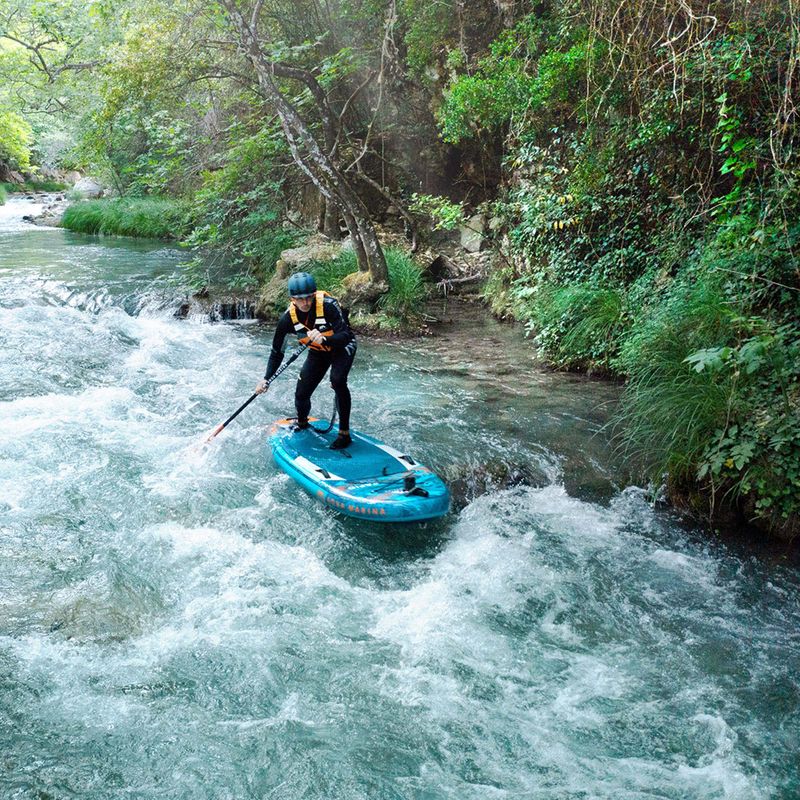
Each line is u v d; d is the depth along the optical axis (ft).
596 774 10.97
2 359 27.63
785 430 17.15
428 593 15.20
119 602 14.47
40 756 10.80
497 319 35.96
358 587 15.40
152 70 34.42
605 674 13.14
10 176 121.60
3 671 12.41
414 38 39.34
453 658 13.33
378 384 26.66
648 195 28.45
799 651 13.80
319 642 13.58
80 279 41.65
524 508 18.71
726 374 18.95
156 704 11.92
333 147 36.40
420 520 17.02
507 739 11.57
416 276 35.94
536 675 13.05
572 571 16.16
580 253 31.40
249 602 14.62
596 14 26.05
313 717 11.84
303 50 40.14
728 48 21.43
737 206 23.52
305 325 18.86
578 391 25.82
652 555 16.80
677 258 26.21
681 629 14.40
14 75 53.11
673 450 18.95
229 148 42.91
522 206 34.27
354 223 34.04
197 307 36.52
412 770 10.91
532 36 32.96
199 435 22.21
